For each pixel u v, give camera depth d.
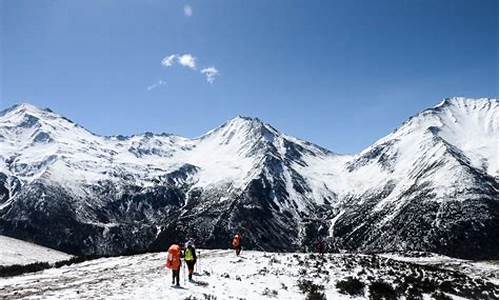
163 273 37.53
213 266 42.38
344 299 34.38
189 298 26.11
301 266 44.59
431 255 87.06
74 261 59.19
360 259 52.50
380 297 35.72
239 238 52.09
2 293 27.30
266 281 36.31
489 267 75.44
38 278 38.06
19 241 86.56
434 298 38.00
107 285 30.05
